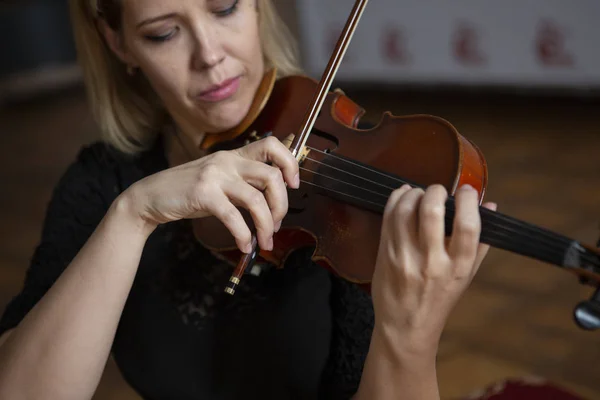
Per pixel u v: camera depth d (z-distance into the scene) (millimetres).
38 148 4883
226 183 859
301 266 1139
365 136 1041
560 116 4098
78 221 1185
